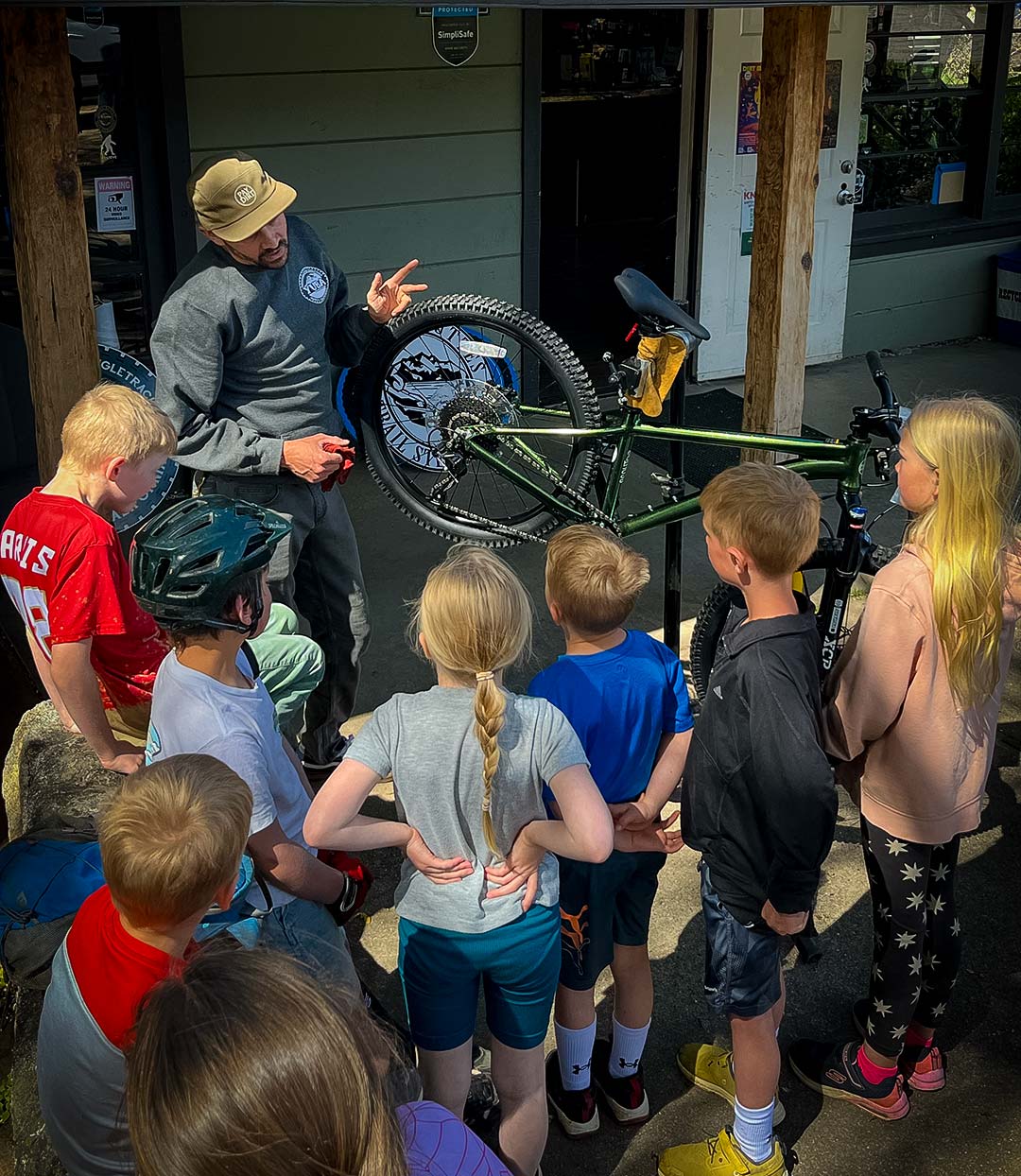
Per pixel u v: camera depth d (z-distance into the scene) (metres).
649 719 2.26
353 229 5.76
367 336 3.44
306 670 2.94
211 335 2.98
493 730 1.87
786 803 1.97
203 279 2.97
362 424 4.21
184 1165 1.01
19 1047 2.24
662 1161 2.38
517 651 1.93
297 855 1.99
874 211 7.57
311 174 5.57
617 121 10.15
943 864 2.36
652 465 6.08
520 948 2.00
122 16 4.93
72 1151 1.58
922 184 7.70
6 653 4.41
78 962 1.57
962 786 2.24
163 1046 1.05
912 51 7.27
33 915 2.22
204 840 1.50
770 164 4.14
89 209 5.14
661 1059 2.69
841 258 7.27
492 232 6.12
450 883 1.99
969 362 7.61
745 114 6.71
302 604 3.50
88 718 2.48
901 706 2.18
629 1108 2.50
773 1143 2.31
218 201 2.86
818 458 3.49
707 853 2.16
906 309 7.80
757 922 2.14
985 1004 2.84
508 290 6.29
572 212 10.51
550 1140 2.49
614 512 3.92
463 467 4.19
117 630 2.45
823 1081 2.57
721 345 7.19
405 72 5.61
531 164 6.09
